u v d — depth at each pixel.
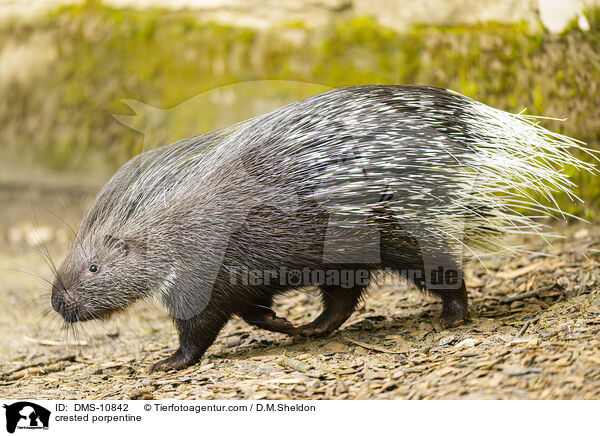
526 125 6.31
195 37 11.15
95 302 6.17
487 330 6.02
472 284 7.70
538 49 9.83
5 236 12.47
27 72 12.41
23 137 12.62
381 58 10.15
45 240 12.27
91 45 11.97
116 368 6.66
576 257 8.01
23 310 9.10
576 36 9.90
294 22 10.86
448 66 9.92
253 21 11.12
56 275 6.28
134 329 8.09
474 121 6.05
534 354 5.05
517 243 8.84
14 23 12.40
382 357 5.82
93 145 12.34
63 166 12.50
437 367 5.22
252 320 6.44
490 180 6.12
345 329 6.79
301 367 5.79
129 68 11.73
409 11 10.62
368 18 10.54
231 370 5.98
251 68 10.77
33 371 6.69
